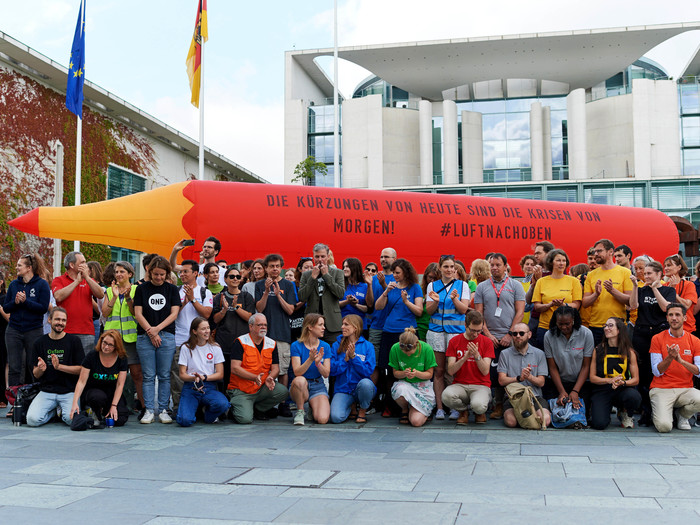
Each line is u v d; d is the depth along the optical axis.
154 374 8.08
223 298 8.42
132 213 10.77
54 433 7.15
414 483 4.77
